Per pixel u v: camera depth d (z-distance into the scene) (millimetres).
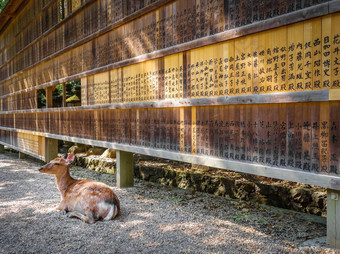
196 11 4047
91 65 6520
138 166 6879
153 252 3061
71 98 10844
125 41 5469
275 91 3213
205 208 4645
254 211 4531
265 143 3352
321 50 2846
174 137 4523
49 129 8430
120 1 5527
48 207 4605
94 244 3266
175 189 5879
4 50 12445
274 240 3357
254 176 5617
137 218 4090
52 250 3135
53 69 8172
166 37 4559
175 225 3814
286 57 3104
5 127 11984
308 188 4633
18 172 7645
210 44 3857
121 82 5625
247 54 3459
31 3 9328
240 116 3594
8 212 4371
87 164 8086
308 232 3658
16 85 11023
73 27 7117
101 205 3971
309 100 2896
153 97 4879
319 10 2785
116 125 5809
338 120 2775
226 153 3766
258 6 3316
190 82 4195
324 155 2881
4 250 3145
